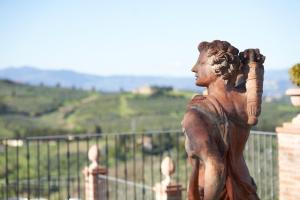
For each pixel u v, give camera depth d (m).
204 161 3.88
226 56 4.09
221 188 3.86
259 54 4.20
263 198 10.73
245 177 4.14
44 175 25.45
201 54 4.24
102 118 79.81
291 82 8.30
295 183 8.20
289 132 8.27
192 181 4.02
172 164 9.71
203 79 4.20
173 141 22.33
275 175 11.25
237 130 4.12
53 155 30.47
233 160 4.10
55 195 16.41
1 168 26.19
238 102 4.13
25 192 15.54
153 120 72.31
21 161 28.30
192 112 4.04
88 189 10.83
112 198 15.95
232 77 4.15
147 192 17.22
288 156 8.31
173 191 9.62
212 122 4.01
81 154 30.12
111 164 26.80
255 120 4.10
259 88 4.11
